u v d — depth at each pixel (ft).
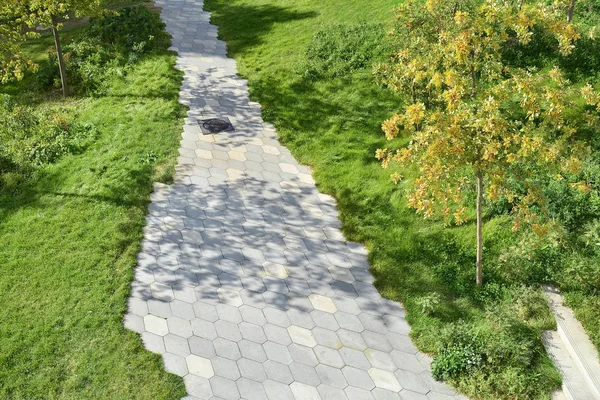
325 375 29.50
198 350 30.32
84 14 56.75
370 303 34.53
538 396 28.14
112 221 39.70
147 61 64.44
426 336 32.04
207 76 62.18
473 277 35.78
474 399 28.55
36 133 51.16
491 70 34.24
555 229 31.65
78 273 35.27
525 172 31.12
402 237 39.32
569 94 29.68
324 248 38.83
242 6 83.35
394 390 28.91
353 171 46.21
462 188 34.14
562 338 31.14
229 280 35.35
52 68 63.26
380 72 51.19
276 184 45.19
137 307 32.91
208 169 46.34
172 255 37.09
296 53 64.64
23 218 40.32
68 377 28.63
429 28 44.42
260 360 30.04
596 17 54.24
